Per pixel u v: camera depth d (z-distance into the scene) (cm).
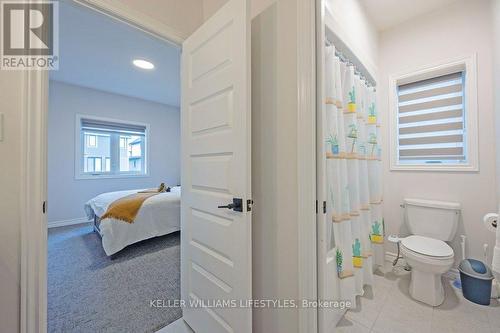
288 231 113
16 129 94
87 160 415
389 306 166
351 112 173
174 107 531
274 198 120
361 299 175
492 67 184
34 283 94
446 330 142
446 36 207
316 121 108
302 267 106
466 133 199
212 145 127
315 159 108
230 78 114
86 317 159
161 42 154
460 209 199
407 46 228
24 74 94
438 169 211
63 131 382
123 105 450
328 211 147
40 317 96
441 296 169
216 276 125
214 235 126
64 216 383
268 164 123
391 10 213
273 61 120
